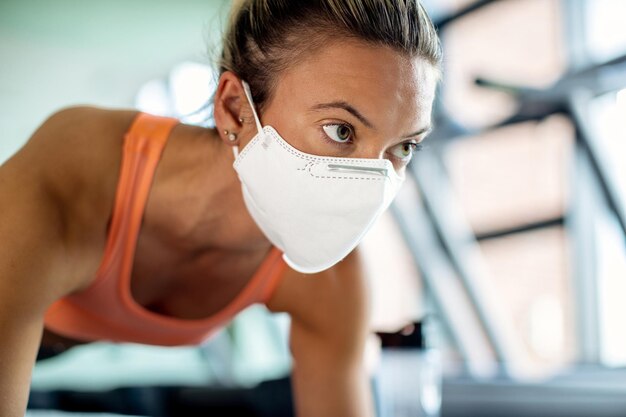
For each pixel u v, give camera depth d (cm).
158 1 570
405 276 551
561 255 435
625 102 327
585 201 365
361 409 151
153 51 601
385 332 179
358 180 103
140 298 137
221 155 119
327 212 106
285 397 242
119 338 152
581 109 330
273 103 107
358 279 144
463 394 271
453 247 443
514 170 453
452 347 453
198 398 257
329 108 101
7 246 110
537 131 437
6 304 108
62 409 281
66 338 188
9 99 623
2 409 109
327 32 101
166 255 132
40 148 121
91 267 125
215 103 114
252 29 109
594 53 363
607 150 334
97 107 132
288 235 112
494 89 344
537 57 403
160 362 544
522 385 268
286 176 106
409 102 100
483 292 457
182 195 124
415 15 101
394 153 106
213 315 144
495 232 466
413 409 176
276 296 145
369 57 99
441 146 391
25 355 111
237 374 524
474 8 436
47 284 114
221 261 135
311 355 150
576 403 262
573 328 394
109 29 595
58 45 607
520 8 412
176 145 125
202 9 561
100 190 122
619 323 369
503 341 457
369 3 99
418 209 445
